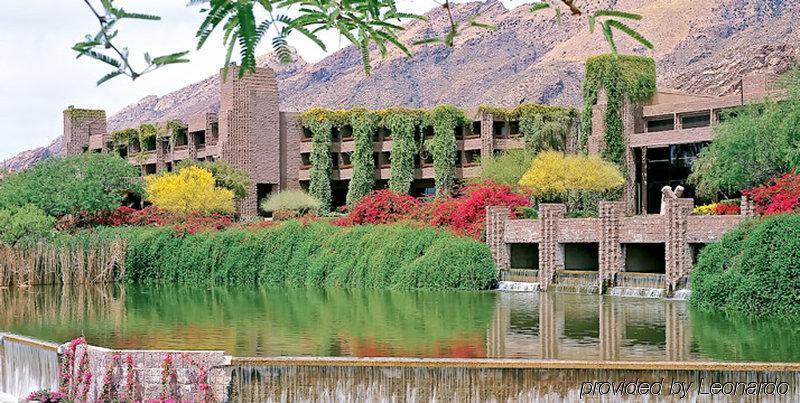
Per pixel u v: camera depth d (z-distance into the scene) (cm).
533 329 3325
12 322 3722
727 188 6009
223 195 7975
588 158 6962
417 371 2450
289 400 2502
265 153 9175
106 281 6012
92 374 2625
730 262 3912
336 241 5803
